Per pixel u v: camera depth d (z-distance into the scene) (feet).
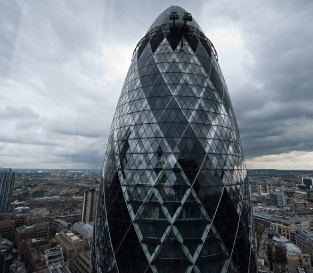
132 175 127.54
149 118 135.03
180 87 140.97
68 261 411.34
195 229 114.32
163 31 168.25
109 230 130.82
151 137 129.08
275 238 495.41
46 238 524.52
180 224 113.70
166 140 125.70
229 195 128.06
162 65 150.92
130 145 135.74
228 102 160.76
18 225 628.28
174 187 117.39
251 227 143.95
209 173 123.65
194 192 118.01
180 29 166.50
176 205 115.44
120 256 120.67
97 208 156.46
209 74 155.63
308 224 626.64
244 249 129.29
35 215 651.66
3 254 356.38
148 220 116.47
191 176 119.75
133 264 115.03
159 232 113.70
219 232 118.83
